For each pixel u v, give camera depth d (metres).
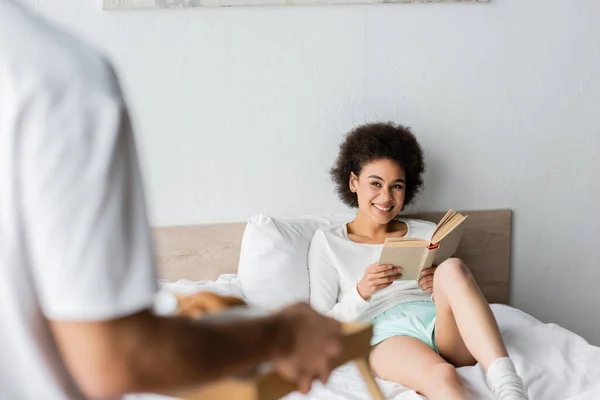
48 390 0.45
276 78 2.36
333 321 0.52
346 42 2.37
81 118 0.42
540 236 2.56
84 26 2.27
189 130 2.34
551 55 2.48
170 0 2.27
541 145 2.52
